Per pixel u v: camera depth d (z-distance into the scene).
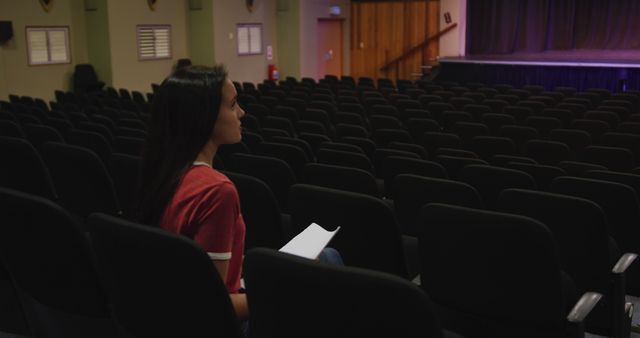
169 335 1.96
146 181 1.97
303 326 1.70
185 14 14.80
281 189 3.99
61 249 2.17
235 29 15.39
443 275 2.54
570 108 8.79
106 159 5.01
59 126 6.24
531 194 2.88
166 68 14.42
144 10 13.68
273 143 4.94
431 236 2.50
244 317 1.96
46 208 2.10
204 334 1.88
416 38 17.92
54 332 2.53
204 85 1.91
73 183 3.89
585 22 16.73
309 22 17.06
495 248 2.34
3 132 5.66
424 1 17.62
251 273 1.72
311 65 17.33
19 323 2.78
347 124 7.40
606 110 8.73
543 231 2.22
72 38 12.84
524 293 2.36
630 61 13.38
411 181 3.48
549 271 2.28
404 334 1.56
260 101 9.64
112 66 13.10
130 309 2.01
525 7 17.09
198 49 15.00
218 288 1.75
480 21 17.52
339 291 1.58
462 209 2.37
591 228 2.77
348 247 2.84
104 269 2.04
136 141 4.83
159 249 1.76
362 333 1.61
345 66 18.94
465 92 11.42
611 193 3.31
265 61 16.44
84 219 4.00
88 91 12.73
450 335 2.05
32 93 12.18
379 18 18.27
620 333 2.91
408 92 11.31
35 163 3.94
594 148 5.29
